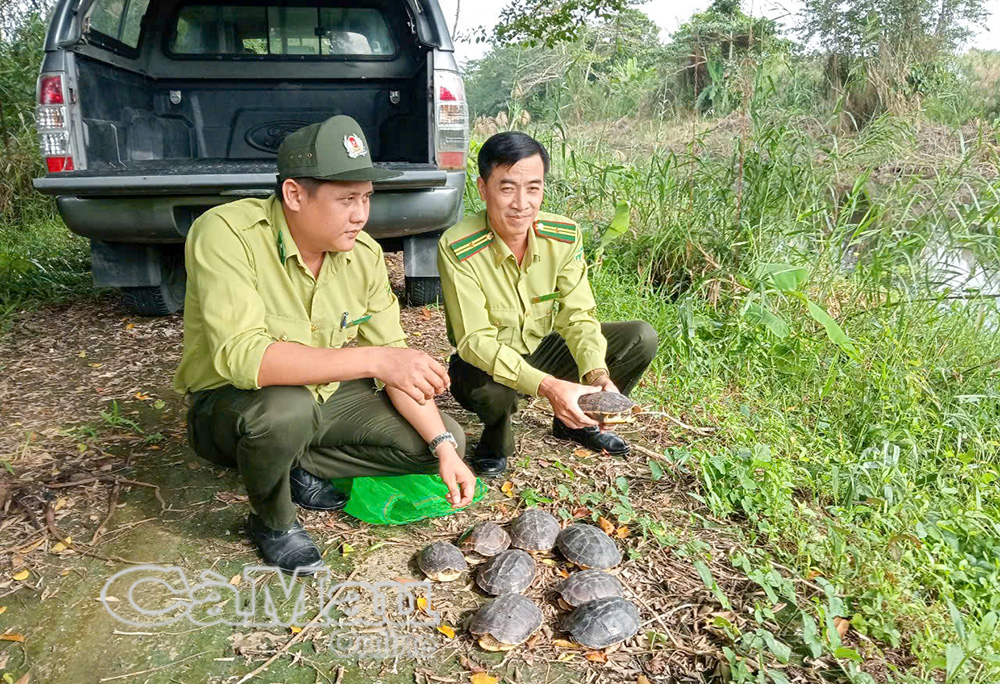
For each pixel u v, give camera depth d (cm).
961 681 193
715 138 717
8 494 270
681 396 361
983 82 1007
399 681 195
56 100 396
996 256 447
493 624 202
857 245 523
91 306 501
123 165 441
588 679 196
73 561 238
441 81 423
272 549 236
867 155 620
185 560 239
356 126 208
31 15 853
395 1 507
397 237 466
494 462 292
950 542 253
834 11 925
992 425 345
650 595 227
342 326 236
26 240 651
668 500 280
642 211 529
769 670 197
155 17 498
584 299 283
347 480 274
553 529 247
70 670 196
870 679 190
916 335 411
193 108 523
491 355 256
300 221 211
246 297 208
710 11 1164
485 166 247
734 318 413
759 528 259
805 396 371
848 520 263
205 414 227
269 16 511
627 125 874
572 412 241
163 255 460
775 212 489
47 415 339
